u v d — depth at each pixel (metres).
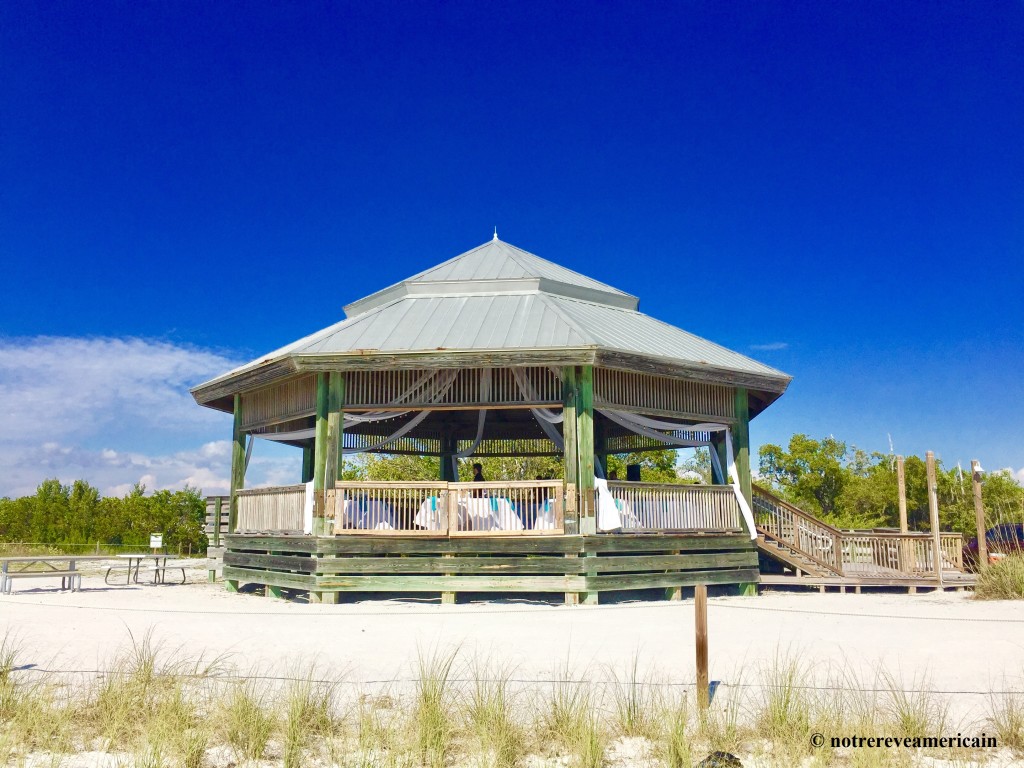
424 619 12.36
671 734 6.04
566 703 6.71
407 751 6.03
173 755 6.02
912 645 9.97
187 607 14.04
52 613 13.05
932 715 6.70
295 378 16.39
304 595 16.00
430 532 14.46
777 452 38.72
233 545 17.52
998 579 15.83
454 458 21.17
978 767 5.82
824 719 6.38
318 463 15.21
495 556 15.01
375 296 19.23
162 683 7.54
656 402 16.11
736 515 17.03
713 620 12.33
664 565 15.45
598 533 14.65
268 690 7.33
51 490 42.41
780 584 18.41
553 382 15.48
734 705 6.97
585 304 18.59
